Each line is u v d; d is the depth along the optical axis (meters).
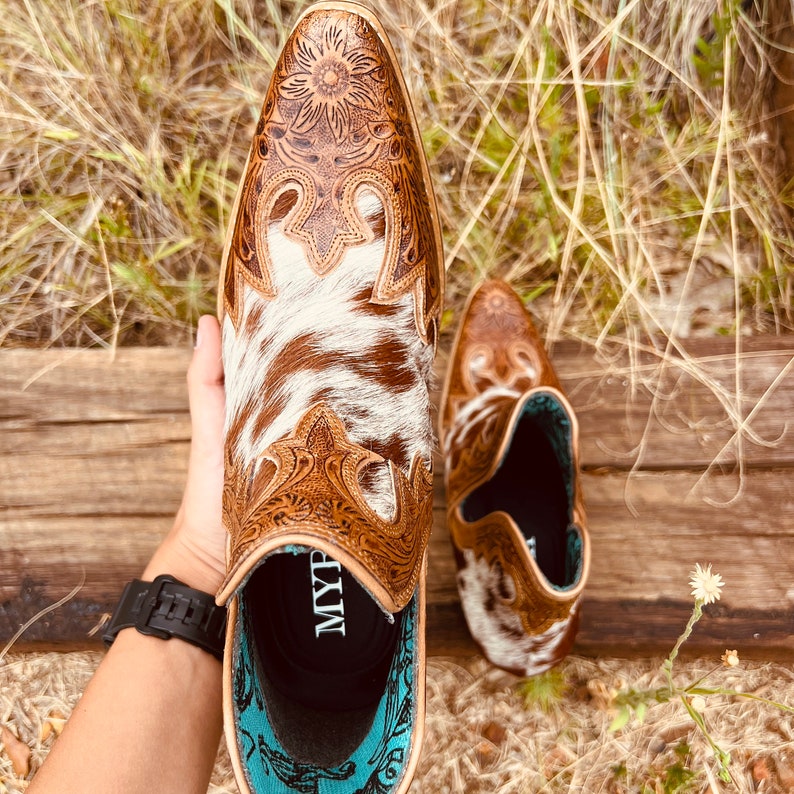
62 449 0.40
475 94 0.46
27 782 0.42
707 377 0.42
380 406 0.30
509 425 0.34
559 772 0.43
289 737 0.30
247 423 0.30
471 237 0.46
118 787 0.29
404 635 0.29
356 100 0.34
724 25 0.44
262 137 0.34
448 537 0.40
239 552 0.25
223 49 0.47
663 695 0.35
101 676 0.31
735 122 0.46
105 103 0.45
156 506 0.40
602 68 0.47
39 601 0.40
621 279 0.44
